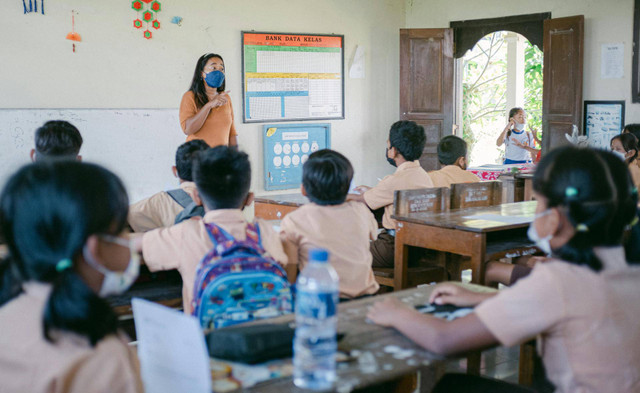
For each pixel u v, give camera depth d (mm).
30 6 5035
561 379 1296
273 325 1383
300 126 6582
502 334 1277
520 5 6598
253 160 6340
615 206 1280
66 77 5234
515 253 2777
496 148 10117
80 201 961
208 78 4570
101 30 5352
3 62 4977
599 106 6164
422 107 7023
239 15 6090
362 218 2234
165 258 1758
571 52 6148
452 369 2828
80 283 954
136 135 5547
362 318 1559
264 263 1550
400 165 3482
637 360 1291
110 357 984
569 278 1268
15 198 965
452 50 6957
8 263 1056
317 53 6625
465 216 2930
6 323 1000
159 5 5609
